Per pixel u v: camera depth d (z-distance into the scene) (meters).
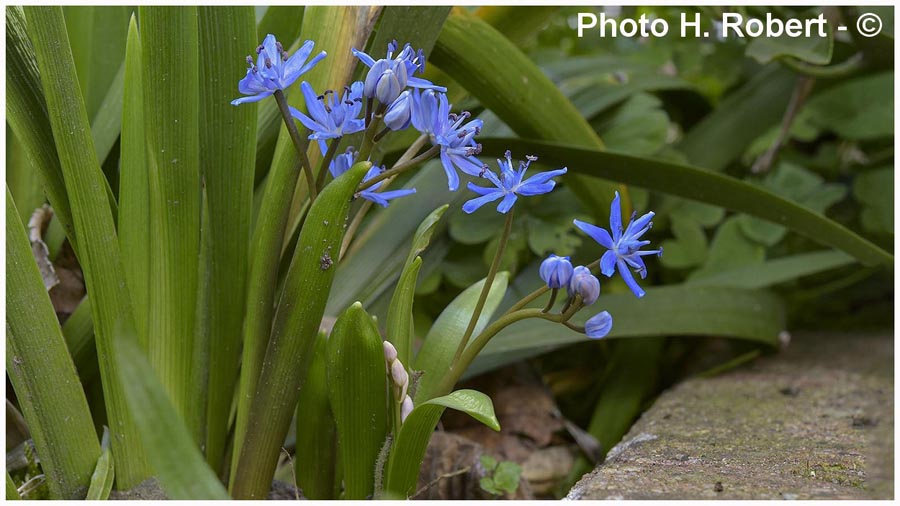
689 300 0.67
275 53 0.50
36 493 0.55
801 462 0.54
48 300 0.52
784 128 0.79
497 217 0.68
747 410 0.61
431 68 0.61
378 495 0.53
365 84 0.50
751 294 0.72
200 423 0.55
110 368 0.53
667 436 0.58
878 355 0.75
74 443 0.53
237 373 0.56
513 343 0.63
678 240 0.77
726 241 0.78
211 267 0.55
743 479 0.52
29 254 0.52
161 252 0.53
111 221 0.53
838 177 0.96
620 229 0.50
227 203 0.54
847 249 0.63
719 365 0.77
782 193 0.82
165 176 0.53
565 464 0.65
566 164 0.62
